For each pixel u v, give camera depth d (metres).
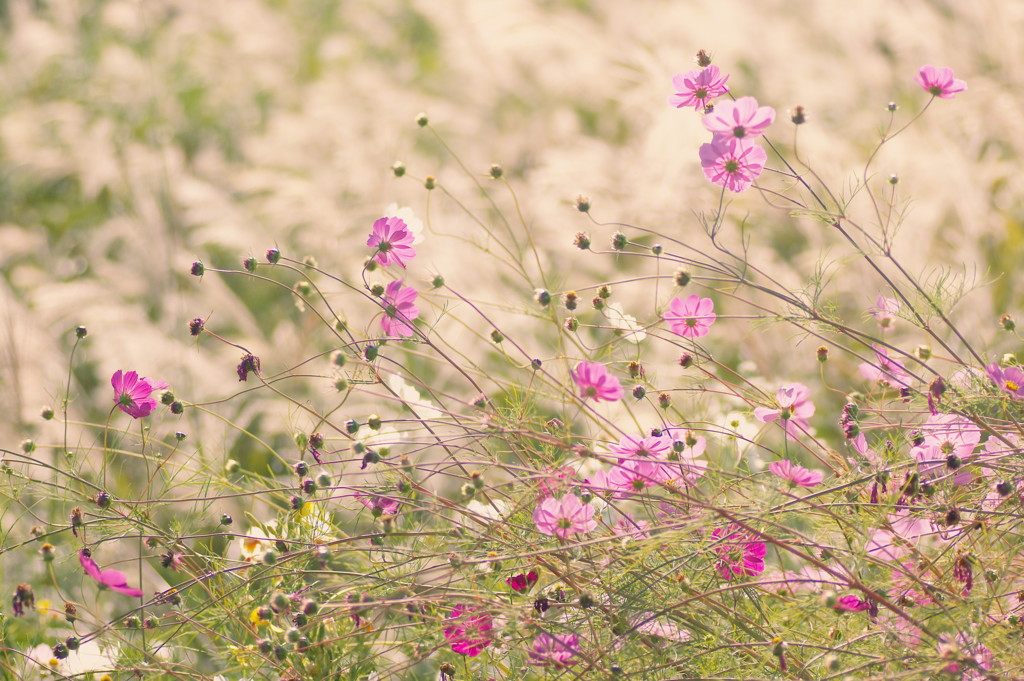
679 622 8.66
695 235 9.69
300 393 9.53
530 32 13.23
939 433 8.77
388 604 8.59
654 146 9.79
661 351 9.34
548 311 8.86
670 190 9.73
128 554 9.05
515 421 8.77
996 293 9.70
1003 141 11.44
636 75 12.28
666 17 13.40
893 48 13.71
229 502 9.06
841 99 12.38
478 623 8.63
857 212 9.66
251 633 8.70
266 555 8.65
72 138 13.52
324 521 8.77
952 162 9.88
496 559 8.62
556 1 15.32
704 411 8.97
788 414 8.77
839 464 8.83
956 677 8.54
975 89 11.67
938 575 8.66
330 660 8.71
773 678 8.65
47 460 9.23
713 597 8.69
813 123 10.54
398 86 14.16
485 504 8.84
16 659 8.80
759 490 8.67
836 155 9.88
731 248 9.68
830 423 9.41
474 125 12.95
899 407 9.05
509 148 12.59
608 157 10.41
